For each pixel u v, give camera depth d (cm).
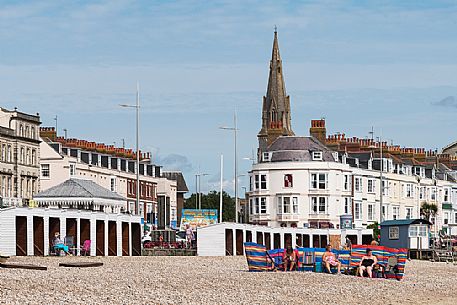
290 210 14425
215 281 5456
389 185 15838
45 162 13325
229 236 9594
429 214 16300
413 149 17125
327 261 6247
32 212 7331
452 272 7812
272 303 4606
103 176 14188
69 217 7838
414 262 9425
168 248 9619
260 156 15650
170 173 18475
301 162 14450
